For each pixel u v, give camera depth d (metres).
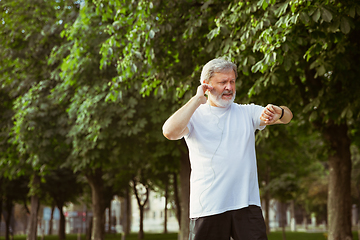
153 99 11.80
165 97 9.83
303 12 5.16
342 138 9.31
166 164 15.88
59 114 13.32
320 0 5.30
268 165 25.55
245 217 2.43
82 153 12.51
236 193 2.44
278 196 18.77
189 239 2.53
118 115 11.82
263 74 7.54
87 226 27.83
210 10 7.73
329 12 5.07
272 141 13.25
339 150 9.30
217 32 6.51
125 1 7.89
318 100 7.70
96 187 17.03
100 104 11.38
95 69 11.77
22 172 16.17
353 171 26.22
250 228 2.42
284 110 2.55
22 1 13.78
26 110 12.68
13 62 14.05
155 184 31.50
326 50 6.96
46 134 12.96
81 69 11.35
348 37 7.30
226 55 6.71
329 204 9.32
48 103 13.05
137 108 11.84
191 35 7.60
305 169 28.53
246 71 6.83
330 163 9.42
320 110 7.96
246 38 6.33
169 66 8.73
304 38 6.78
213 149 2.48
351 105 7.39
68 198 29.89
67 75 11.70
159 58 8.42
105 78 11.94
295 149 14.52
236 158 2.46
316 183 35.06
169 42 8.38
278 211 56.25
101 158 13.50
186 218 13.70
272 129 11.42
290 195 18.73
